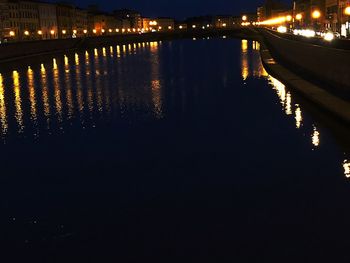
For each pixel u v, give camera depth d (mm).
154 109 29094
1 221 12414
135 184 14992
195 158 17719
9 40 107875
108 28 188000
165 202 13352
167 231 11438
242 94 34406
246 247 10461
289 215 12102
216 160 17391
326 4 83812
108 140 21109
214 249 10438
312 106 26453
